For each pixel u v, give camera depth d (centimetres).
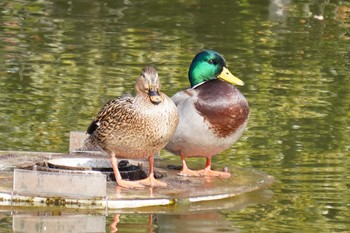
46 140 1352
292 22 2253
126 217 1058
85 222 1037
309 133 1419
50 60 1828
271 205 1109
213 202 1113
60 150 1307
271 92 1644
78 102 1548
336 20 2286
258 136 1404
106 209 1071
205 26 2186
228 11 2364
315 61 1877
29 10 2306
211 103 1161
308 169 1255
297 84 1698
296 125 1458
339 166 1270
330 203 1116
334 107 1560
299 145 1359
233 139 1183
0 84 1648
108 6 2392
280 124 1462
